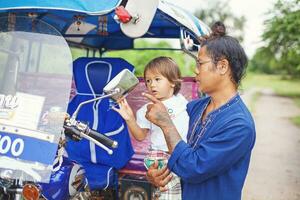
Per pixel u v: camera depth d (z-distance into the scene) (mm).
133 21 2074
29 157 2021
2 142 2045
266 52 13695
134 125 2678
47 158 2025
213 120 1970
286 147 8805
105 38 4707
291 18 10695
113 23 3682
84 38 4699
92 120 3365
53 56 2238
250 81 25078
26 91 2172
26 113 2104
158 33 4371
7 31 2287
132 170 3338
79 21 3166
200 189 2002
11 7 2100
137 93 3729
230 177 1938
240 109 1947
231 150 1847
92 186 3051
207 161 1846
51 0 2086
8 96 2160
